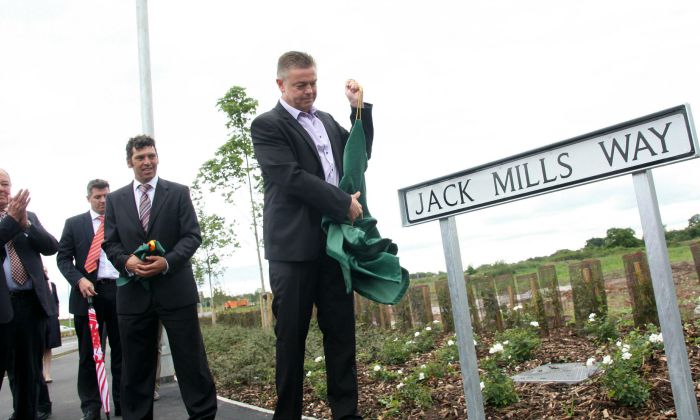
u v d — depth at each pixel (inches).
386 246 127.7
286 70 134.0
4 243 177.0
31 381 194.4
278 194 132.4
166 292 161.0
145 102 304.2
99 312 215.8
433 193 114.3
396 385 205.3
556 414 145.9
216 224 603.8
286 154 129.3
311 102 136.2
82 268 220.4
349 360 135.6
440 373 204.8
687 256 375.2
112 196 174.2
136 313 161.6
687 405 79.0
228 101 500.7
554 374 184.1
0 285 178.9
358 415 134.2
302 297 129.9
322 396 203.0
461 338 108.3
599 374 168.9
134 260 156.7
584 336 249.9
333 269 134.0
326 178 135.6
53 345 346.6
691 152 78.0
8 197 196.1
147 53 307.4
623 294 326.3
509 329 281.6
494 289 303.9
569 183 92.5
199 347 164.6
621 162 86.4
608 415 138.6
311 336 325.4
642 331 227.1
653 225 82.7
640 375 158.7
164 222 168.9
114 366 217.9
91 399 213.5
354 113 135.3
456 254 110.6
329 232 125.5
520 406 157.0
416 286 350.6
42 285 199.8
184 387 161.8
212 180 508.1
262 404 215.9
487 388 161.0
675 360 80.2
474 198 106.3
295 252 128.2
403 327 352.2
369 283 125.3
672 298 80.9
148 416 163.9
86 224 223.3
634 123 84.6
